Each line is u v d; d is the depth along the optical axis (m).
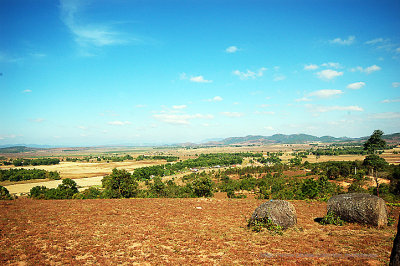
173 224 21.45
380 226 18.78
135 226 20.61
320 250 14.40
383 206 19.31
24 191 105.81
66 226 20.53
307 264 12.39
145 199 39.97
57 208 29.08
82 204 32.69
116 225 20.98
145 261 13.49
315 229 19.44
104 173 174.00
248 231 19.23
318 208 30.27
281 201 20.44
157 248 15.41
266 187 83.75
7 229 19.39
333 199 21.31
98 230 19.38
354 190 60.47
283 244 15.76
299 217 24.19
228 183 110.88
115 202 35.06
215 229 19.77
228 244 16.09
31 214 25.23
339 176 95.31
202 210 28.45
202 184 62.25
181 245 16.06
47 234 18.25
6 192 84.81
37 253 14.52
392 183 58.00
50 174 143.12
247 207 30.95
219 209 29.25
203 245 15.88
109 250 15.02
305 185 53.06
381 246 14.59
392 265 8.27
